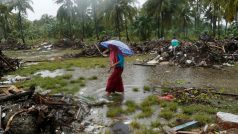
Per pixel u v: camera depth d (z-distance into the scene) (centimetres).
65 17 5856
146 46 2750
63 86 1148
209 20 5669
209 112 798
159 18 4634
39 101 748
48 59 2464
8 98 750
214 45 2088
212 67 1612
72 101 855
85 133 670
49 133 660
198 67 1638
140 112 812
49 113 680
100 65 1783
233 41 2186
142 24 4825
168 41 2866
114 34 5966
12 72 1628
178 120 718
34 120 647
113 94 1015
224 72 1470
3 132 608
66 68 1712
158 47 2662
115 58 991
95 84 1199
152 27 4947
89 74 1470
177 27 5553
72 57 2506
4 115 670
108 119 760
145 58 2169
